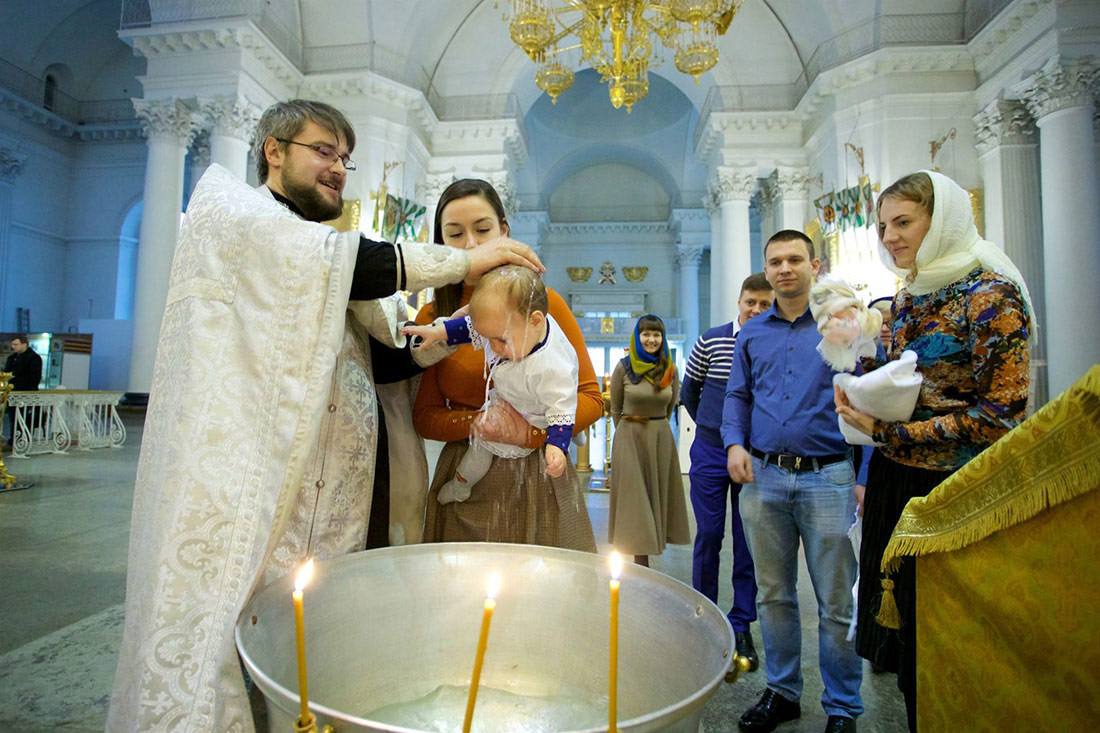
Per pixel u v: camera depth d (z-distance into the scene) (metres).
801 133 12.70
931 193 1.44
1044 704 0.91
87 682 2.01
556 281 25.14
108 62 18.25
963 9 10.20
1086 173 8.45
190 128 10.77
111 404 9.02
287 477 1.12
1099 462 0.79
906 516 1.25
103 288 17.95
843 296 1.47
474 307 1.30
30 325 17.06
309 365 1.14
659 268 24.78
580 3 8.33
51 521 4.42
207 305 1.17
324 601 1.06
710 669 0.84
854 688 1.85
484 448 1.50
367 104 11.58
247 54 10.30
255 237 1.17
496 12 13.46
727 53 12.80
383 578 1.15
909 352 1.38
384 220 11.30
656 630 1.03
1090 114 8.55
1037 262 9.34
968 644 1.07
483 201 1.59
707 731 1.93
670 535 3.61
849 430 1.58
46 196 17.52
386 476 1.55
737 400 2.17
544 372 1.36
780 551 2.02
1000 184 9.59
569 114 21.91
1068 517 0.87
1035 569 0.93
